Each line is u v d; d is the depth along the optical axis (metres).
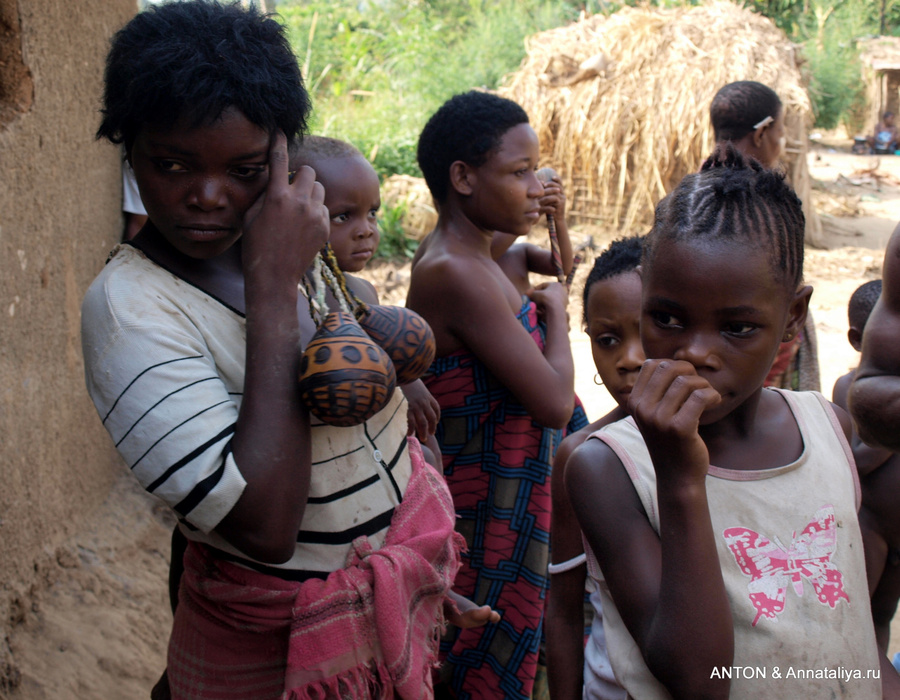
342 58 15.31
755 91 3.72
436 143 2.72
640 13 10.85
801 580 1.32
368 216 2.42
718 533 1.34
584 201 10.64
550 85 10.62
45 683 2.46
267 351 1.35
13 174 2.64
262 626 1.46
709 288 1.22
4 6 2.63
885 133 20.78
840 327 7.54
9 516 2.56
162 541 3.42
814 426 1.45
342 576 1.46
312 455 1.47
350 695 1.42
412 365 1.57
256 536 1.33
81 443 3.21
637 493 1.37
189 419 1.31
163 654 2.86
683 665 1.20
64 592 2.82
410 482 1.65
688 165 10.10
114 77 1.35
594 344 2.11
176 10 1.35
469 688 2.62
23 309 2.70
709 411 1.27
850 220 12.96
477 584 2.62
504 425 2.60
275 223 1.38
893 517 1.72
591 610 2.23
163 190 1.34
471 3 18.38
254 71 1.33
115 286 1.36
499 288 2.53
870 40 22.69
